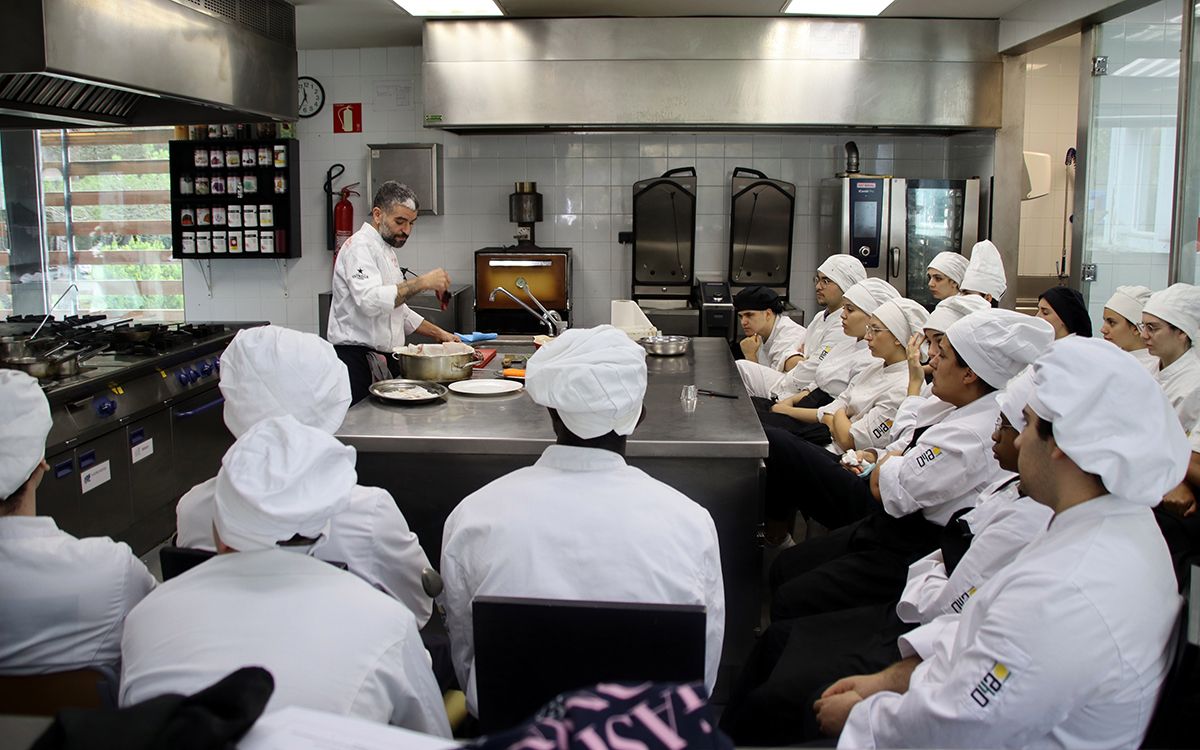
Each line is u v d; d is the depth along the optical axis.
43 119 3.90
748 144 6.08
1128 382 1.23
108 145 6.35
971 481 2.22
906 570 2.32
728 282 5.98
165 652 1.21
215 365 4.45
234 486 1.26
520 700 1.41
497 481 1.66
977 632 1.32
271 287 6.45
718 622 1.68
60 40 3.05
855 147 5.68
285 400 1.80
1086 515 1.30
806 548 2.68
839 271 4.19
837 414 3.47
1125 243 4.41
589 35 5.51
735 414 2.94
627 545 1.52
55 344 3.75
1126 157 4.39
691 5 5.24
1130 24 4.35
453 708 1.74
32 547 1.53
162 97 3.85
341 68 6.21
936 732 1.34
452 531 1.62
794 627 2.09
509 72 5.55
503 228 6.27
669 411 2.98
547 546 1.53
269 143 6.07
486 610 1.37
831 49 5.49
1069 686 1.21
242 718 0.86
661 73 5.52
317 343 1.87
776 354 4.80
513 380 3.45
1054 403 1.26
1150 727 1.25
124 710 0.85
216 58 4.04
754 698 1.92
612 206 6.19
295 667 1.19
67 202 6.40
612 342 1.64
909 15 5.42
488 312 5.82
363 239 4.16
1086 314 3.40
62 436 3.26
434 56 5.54
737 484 2.67
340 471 1.35
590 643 1.36
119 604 1.58
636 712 0.68
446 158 6.22
